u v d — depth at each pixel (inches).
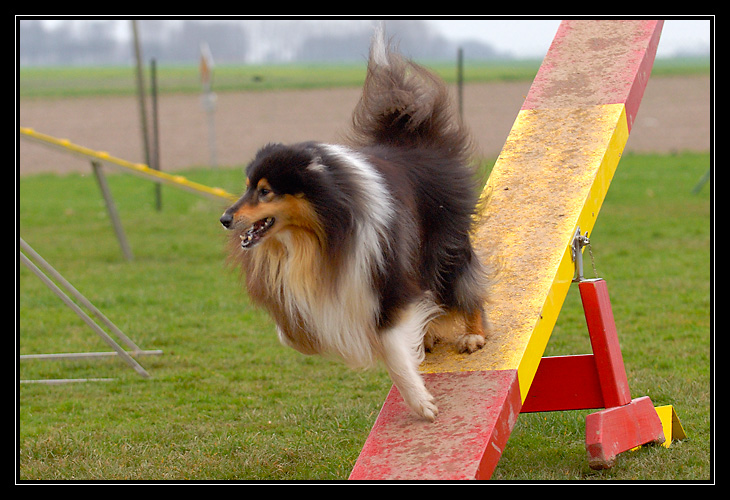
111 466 193.2
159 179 416.8
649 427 190.1
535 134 215.2
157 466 193.9
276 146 159.6
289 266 158.7
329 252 153.6
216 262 458.3
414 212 167.0
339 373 271.9
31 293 390.0
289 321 163.6
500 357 167.6
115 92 1520.7
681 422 209.0
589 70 230.7
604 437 176.6
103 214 634.2
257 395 251.1
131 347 290.5
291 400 245.1
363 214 152.6
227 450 203.6
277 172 152.4
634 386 235.1
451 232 175.6
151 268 443.2
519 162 208.1
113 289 396.2
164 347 306.0
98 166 448.5
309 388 256.7
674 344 278.2
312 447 204.4
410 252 160.6
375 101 193.9
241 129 1096.2
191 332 324.2
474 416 154.0
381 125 195.2
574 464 187.0
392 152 178.7
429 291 171.5
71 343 310.2
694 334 288.8
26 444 208.2
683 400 224.8
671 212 545.0
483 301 178.9
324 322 157.5
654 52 240.4
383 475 145.3
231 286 400.5
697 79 1455.5
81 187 796.0
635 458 186.1
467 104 1122.7
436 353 178.9
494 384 160.6
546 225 189.2
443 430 152.9
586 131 209.3
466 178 182.9
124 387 261.1
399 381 157.8
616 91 218.8
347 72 2018.9
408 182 169.6
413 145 190.2
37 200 711.1
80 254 483.2
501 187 202.4
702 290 350.6
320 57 2869.1
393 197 160.2
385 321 156.9
